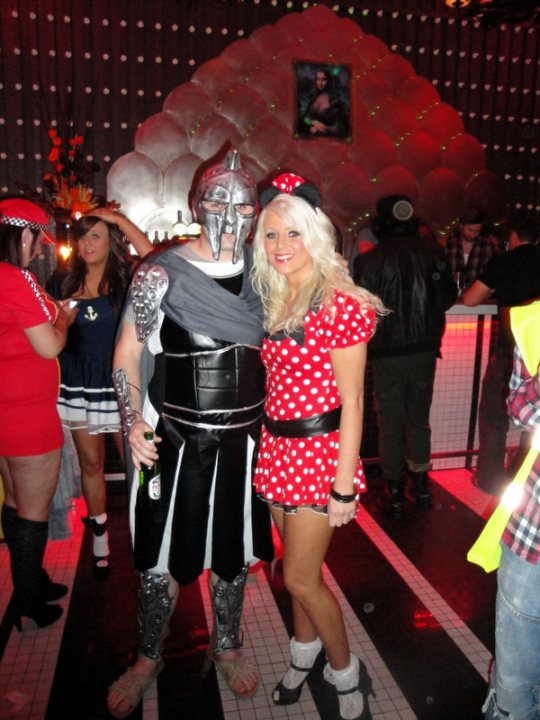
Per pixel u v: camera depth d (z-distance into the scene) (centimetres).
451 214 642
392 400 349
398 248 339
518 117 643
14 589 244
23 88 546
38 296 219
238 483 203
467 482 409
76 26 545
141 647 217
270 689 222
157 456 190
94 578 290
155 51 563
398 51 609
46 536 242
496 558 173
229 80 578
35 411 228
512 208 655
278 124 592
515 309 166
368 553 318
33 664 232
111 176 570
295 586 191
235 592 222
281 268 178
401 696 219
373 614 266
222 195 182
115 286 284
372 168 619
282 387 185
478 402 425
